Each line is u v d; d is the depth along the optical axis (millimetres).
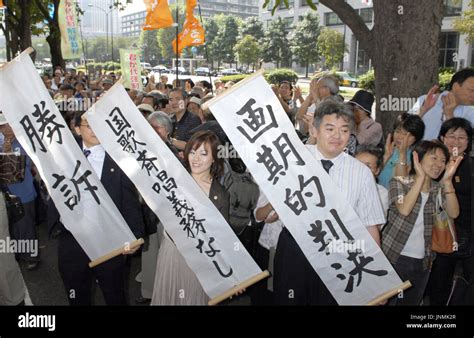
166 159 3184
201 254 3131
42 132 3309
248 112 2854
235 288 3074
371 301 2889
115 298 3496
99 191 3318
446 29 32875
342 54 32781
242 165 3682
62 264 3445
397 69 5387
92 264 3287
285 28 41000
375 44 5613
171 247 3260
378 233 2945
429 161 3117
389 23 5375
